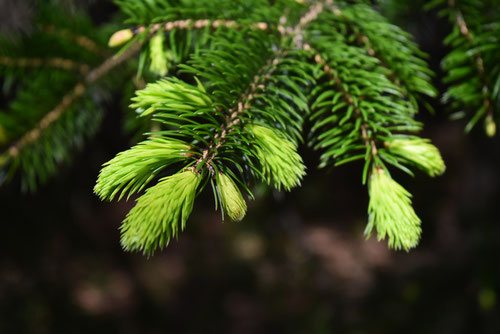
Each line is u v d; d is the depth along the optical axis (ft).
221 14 1.69
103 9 3.48
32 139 1.93
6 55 1.92
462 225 7.14
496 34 1.68
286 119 1.59
